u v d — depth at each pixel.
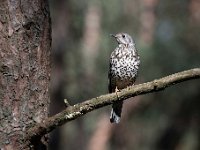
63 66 18.75
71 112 5.43
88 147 21.06
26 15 5.54
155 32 20.20
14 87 5.45
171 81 5.45
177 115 19.83
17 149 5.41
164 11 19.70
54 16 19.00
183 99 19.11
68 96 18.73
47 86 5.66
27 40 5.54
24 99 5.47
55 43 18.80
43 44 5.65
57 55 18.73
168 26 19.30
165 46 18.30
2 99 5.42
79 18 19.72
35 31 5.59
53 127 5.45
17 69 5.47
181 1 19.39
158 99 19.69
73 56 19.09
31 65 5.54
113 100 5.45
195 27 18.77
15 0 5.51
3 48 5.46
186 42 18.53
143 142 21.30
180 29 18.72
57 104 18.55
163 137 20.95
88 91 18.78
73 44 19.48
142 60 18.25
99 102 5.44
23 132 5.44
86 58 19.12
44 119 5.56
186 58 18.27
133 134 21.22
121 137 21.42
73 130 20.86
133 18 19.75
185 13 19.28
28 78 5.51
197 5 19.39
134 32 19.61
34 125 5.47
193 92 18.78
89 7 19.73
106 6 19.56
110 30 19.59
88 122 20.64
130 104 20.56
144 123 20.61
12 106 5.43
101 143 21.09
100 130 21.09
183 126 20.27
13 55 5.47
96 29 20.33
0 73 5.44
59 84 18.59
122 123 21.02
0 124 5.39
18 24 5.51
